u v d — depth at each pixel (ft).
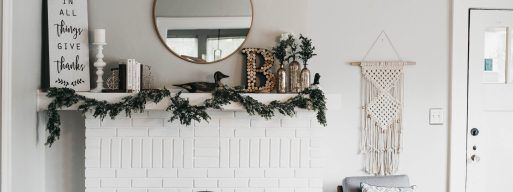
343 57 11.65
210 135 10.61
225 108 10.03
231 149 10.64
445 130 11.93
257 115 10.61
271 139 10.65
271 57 10.78
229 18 10.82
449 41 11.84
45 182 10.88
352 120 11.73
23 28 9.51
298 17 10.89
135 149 10.53
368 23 11.69
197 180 10.64
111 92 10.08
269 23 10.88
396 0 11.73
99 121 10.44
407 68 11.76
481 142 11.99
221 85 10.32
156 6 10.72
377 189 9.77
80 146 10.93
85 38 10.45
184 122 9.89
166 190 10.61
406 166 11.87
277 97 10.16
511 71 11.96
